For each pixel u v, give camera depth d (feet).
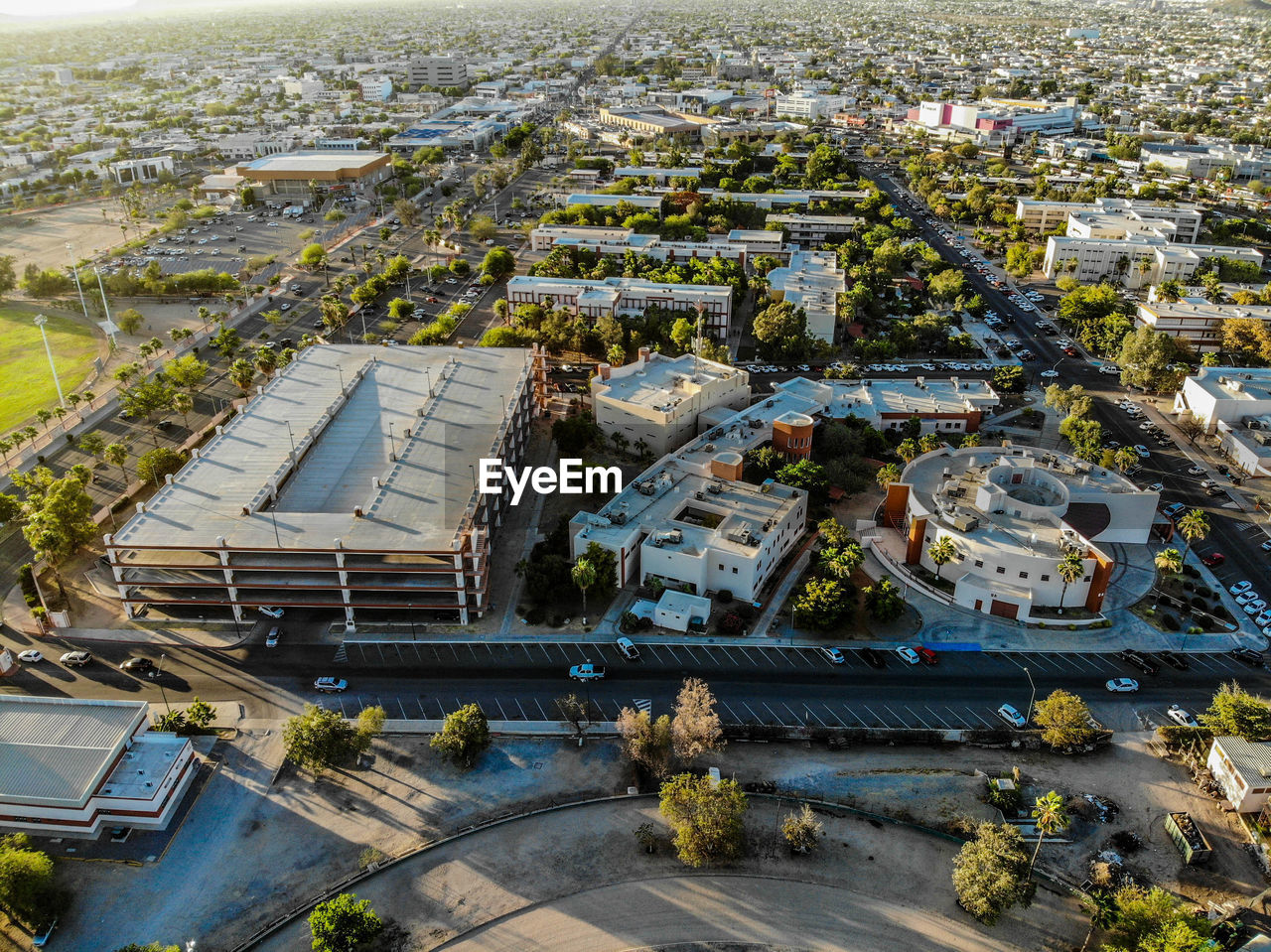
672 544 629.92
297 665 568.00
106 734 479.41
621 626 599.98
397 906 415.44
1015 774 480.64
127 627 600.39
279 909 414.21
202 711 506.07
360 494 640.17
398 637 593.01
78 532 647.15
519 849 446.19
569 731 517.96
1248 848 446.60
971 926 408.26
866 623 609.42
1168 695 546.26
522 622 607.37
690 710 490.08
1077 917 413.18
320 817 463.83
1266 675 562.66
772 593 638.94
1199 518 642.22
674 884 427.74
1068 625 604.08
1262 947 392.06
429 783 483.92
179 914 412.57
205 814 465.06
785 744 511.40
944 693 547.49
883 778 487.61
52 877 426.92
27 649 575.79
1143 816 465.06
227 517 602.44
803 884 427.74
